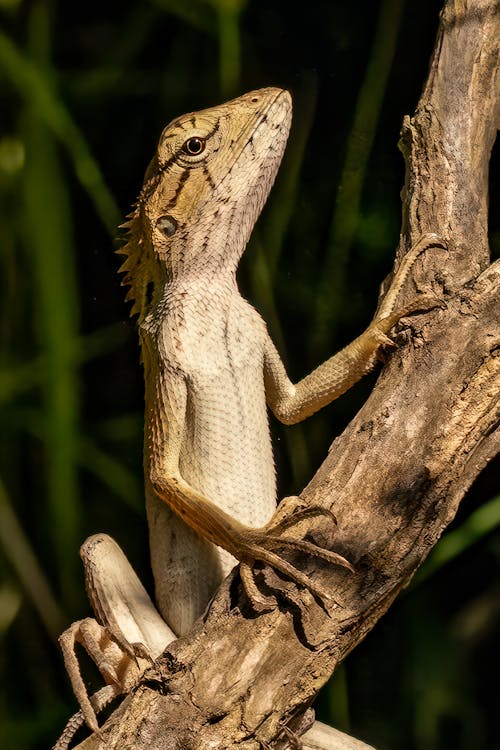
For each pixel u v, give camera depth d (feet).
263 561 15.08
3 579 32.89
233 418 18.93
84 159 31.96
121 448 33.78
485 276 16.47
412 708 31.68
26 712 33.14
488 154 19.08
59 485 31.53
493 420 15.61
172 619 19.43
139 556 33.37
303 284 31.68
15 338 32.76
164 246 19.85
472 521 27.99
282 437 31.32
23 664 33.32
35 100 31.94
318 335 30.99
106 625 19.31
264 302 30.42
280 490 31.42
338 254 30.32
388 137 31.17
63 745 17.10
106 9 33.83
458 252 17.63
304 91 31.73
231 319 19.44
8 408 32.99
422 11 30.71
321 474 15.67
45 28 32.78
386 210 30.81
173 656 14.82
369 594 14.78
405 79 31.01
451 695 31.83
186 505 17.26
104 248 33.71
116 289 33.71
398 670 32.17
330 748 18.76
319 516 15.23
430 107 18.95
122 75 33.27
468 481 15.79
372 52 30.07
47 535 33.50
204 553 19.15
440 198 18.19
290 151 31.07
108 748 14.75
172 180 19.69
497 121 19.43
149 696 14.87
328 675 14.78
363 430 15.71
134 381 34.04
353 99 31.99
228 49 30.89
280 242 30.73
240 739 14.47
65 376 31.53
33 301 32.50
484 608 32.19
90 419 34.01
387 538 14.89
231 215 19.60
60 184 32.01
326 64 32.14
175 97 32.73
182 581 19.25
